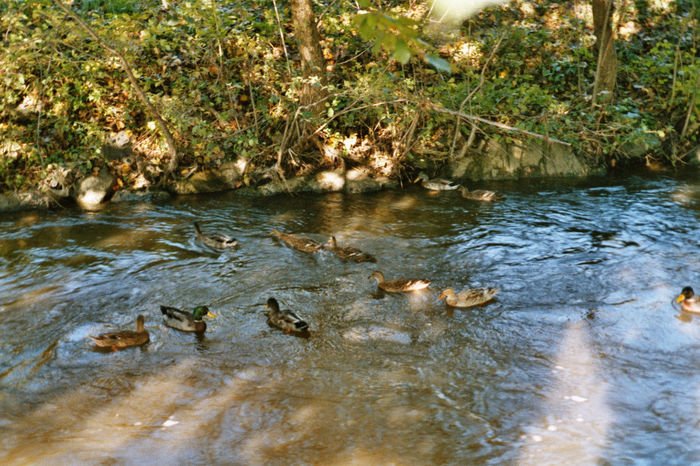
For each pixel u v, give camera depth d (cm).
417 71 1524
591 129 1498
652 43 1783
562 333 786
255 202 1287
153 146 1348
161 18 1445
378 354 745
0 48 1198
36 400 655
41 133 1307
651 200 1277
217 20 1312
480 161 1448
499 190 1366
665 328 793
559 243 1069
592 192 1339
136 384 684
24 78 1330
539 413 627
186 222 1173
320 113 1357
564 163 1462
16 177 1245
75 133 1325
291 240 1068
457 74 1551
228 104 1413
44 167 1259
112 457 562
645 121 1509
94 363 726
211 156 1367
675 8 1892
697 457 556
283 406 643
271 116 1405
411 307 859
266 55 1438
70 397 660
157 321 825
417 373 704
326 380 692
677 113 1575
